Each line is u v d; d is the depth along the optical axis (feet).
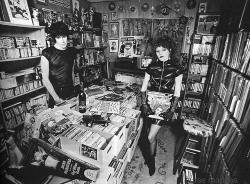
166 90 7.40
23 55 8.13
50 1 10.66
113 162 5.31
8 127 7.74
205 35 10.99
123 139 5.62
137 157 8.59
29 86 8.78
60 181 4.78
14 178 4.61
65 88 8.44
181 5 12.54
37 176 4.58
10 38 7.52
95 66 15.29
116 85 10.45
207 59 11.50
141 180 7.23
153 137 7.25
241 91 5.11
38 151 5.07
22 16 8.10
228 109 6.04
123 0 13.92
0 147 5.72
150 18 13.52
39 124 5.20
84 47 12.91
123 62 14.11
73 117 5.63
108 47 15.53
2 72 7.30
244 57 5.34
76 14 13.00
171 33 13.20
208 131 6.79
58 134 4.89
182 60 12.64
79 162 4.53
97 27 14.26
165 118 7.03
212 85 9.64
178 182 7.16
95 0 14.33
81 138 4.56
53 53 7.66
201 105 11.92
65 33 7.48
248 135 4.33
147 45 14.05
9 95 7.67
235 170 4.30
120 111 6.61
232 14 8.30
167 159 8.68
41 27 8.69
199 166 7.18
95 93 8.13
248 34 5.30
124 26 14.40
